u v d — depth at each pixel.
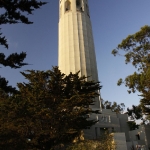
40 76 21.25
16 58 9.61
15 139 19.52
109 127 31.36
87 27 41.06
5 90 9.42
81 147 18.94
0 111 19.75
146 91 27.02
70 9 42.41
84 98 20.47
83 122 21.50
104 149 18.70
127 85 30.70
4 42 9.83
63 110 20.28
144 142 31.00
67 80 22.39
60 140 20.97
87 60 37.50
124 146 23.50
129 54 32.97
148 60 31.17
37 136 19.73
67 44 38.66
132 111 49.81
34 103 18.91
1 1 10.04
